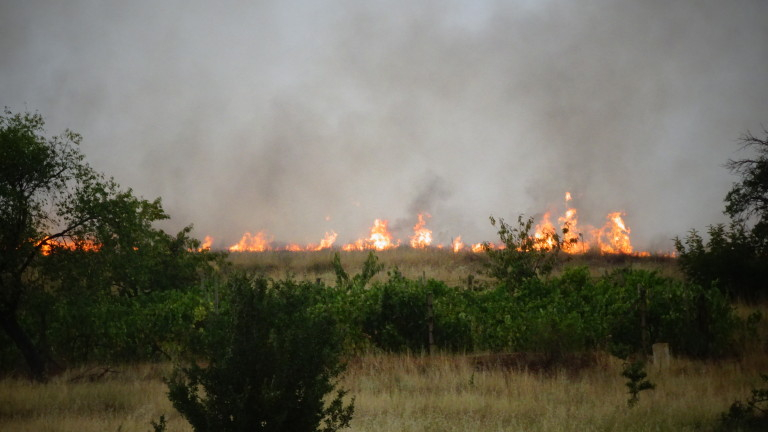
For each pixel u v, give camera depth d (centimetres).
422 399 1257
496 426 1088
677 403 1179
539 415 1155
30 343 1650
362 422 1109
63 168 1662
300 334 820
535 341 1636
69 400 1329
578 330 1650
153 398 1320
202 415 796
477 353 1722
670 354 1634
